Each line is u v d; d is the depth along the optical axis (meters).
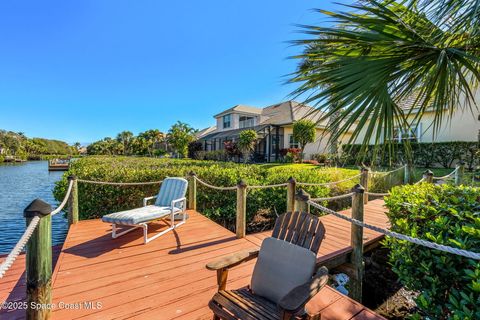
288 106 22.52
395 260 2.92
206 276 2.82
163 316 2.12
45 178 21.66
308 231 2.18
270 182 6.15
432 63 2.38
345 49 2.53
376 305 3.70
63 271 2.86
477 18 2.12
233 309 1.77
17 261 3.34
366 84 2.20
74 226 4.49
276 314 1.75
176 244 3.73
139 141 41.00
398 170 8.77
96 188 5.44
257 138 18.69
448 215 2.59
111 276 2.78
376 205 6.81
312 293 1.54
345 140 11.55
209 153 24.16
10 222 8.68
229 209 6.02
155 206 4.55
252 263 3.18
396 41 2.28
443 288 2.28
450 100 2.75
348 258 3.52
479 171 8.74
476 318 1.81
